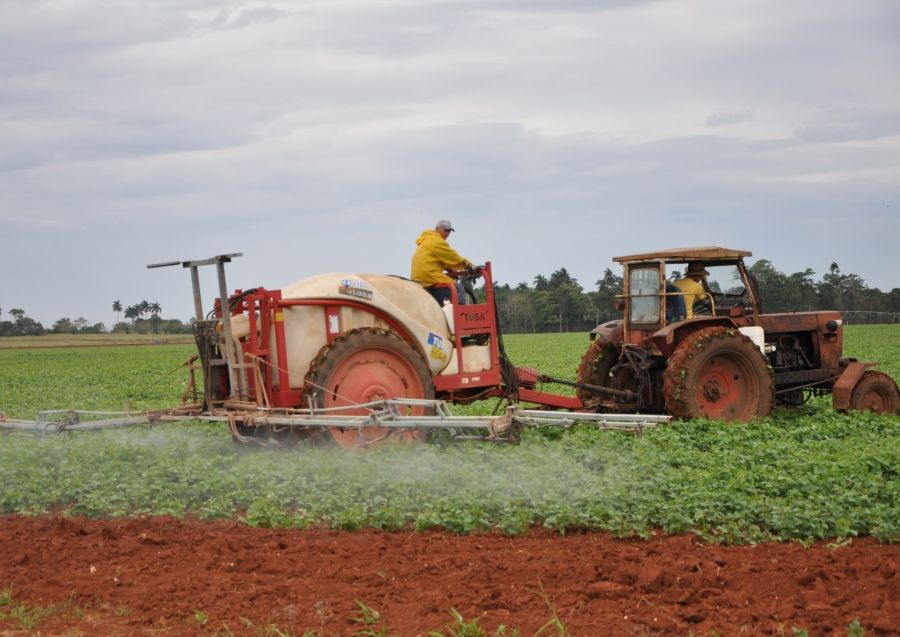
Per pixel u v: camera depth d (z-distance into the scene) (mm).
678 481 8992
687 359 12906
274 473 9633
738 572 6535
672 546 7312
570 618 5777
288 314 11617
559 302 108125
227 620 5918
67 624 5934
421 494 8812
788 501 8320
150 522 8367
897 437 11977
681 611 5855
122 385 28703
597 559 6910
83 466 10594
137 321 157625
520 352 44406
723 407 13484
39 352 69062
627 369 14477
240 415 10977
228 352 11375
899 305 75625
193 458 10578
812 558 6875
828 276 72500
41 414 12148
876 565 6566
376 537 7809
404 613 5945
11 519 8789
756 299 14227
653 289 13805
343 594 6328
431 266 13062
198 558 7246
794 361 14938
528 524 7957
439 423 10234
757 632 5461
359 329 11672
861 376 14469
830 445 11234
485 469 9703
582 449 10883
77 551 7504
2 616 6039
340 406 11500
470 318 12984
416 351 12250
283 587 6438
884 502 8219
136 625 5898
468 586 6418
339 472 9711
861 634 5312
